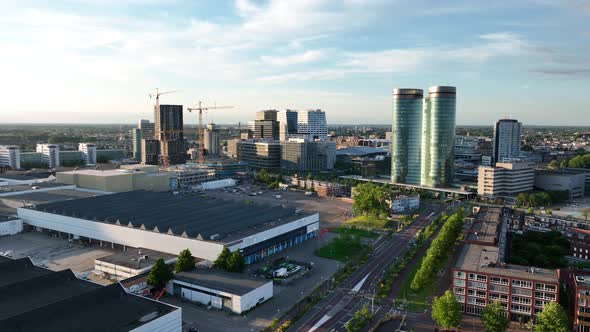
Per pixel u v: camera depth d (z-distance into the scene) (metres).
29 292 142.88
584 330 142.88
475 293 160.12
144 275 173.38
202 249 199.75
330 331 143.88
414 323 151.00
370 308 161.75
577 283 146.38
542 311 140.25
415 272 199.50
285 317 153.62
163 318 130.25
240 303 154.62
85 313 128.25
